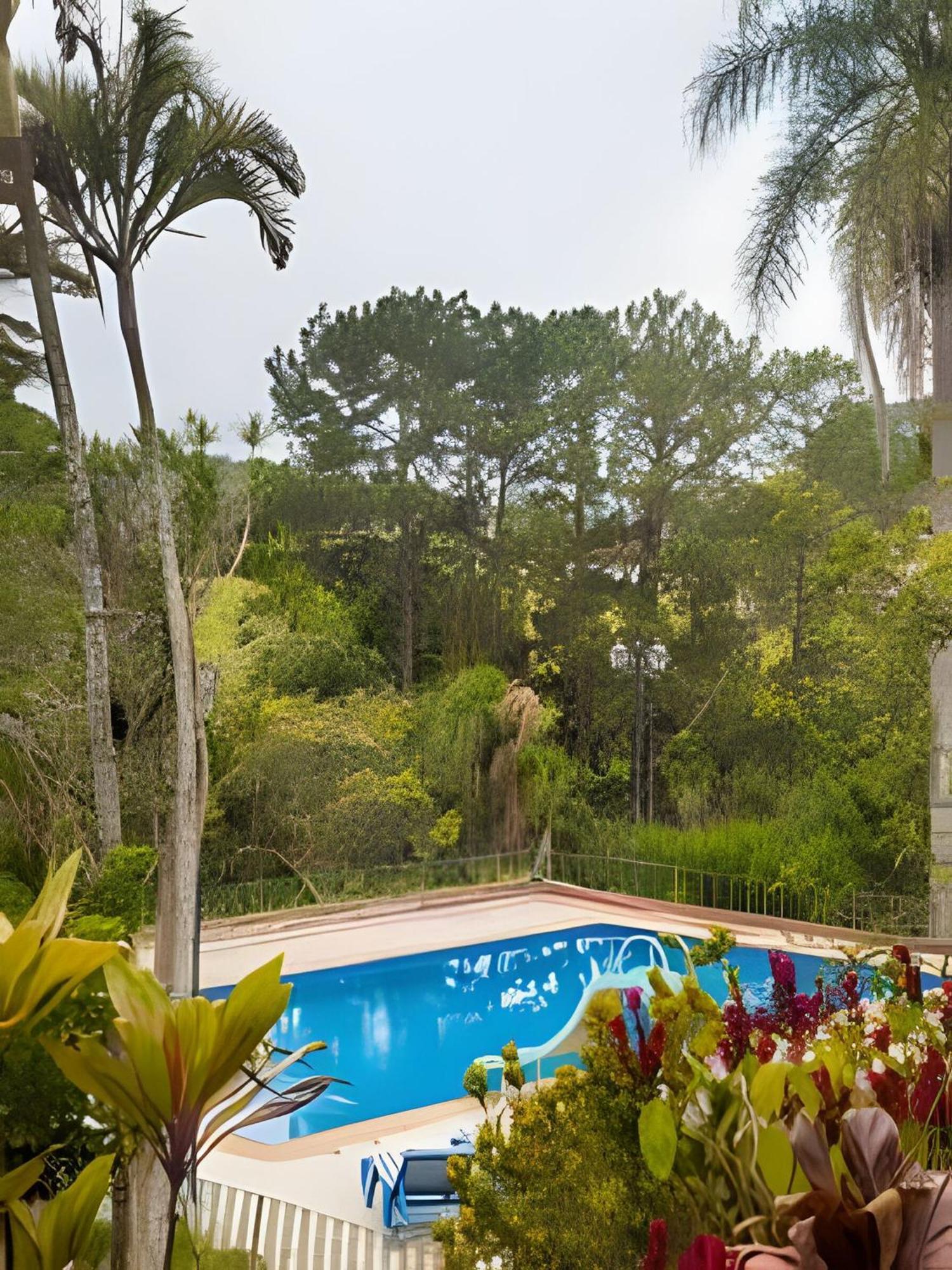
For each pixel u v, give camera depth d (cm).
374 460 1422
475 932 1070
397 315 1465
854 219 596
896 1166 87
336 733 1217
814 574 1020
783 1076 96
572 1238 104
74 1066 98
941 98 524
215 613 1147
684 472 1205
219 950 1000
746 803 1053
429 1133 561
